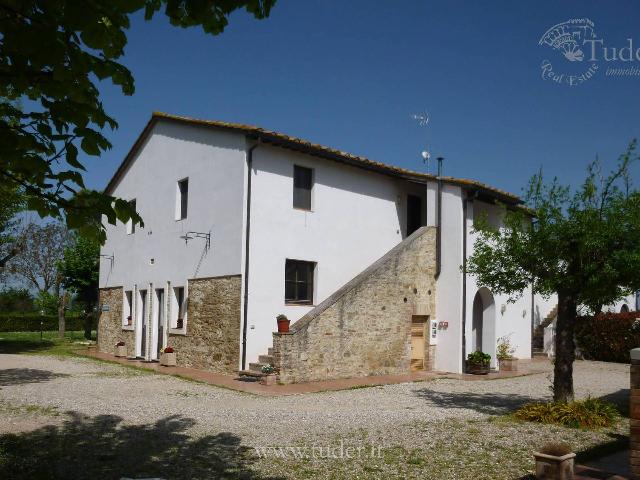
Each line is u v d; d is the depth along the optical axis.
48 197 3.13
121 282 20.69
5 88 3.14
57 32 2.64
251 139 15.09
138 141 19.73
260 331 15.01
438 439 8.24
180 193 17.72
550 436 8.57
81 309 32.28
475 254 11.16
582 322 22.59
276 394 12.30
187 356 16.48
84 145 3.03
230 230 15.25
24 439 7.77
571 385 10.13
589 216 9.34
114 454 7.12
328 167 17.17
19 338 29.84
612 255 9.27
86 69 2.89
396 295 16.44
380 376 15.71
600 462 7.04
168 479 6.15
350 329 15.16
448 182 17.56
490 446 7.89
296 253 16.06
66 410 9.88
